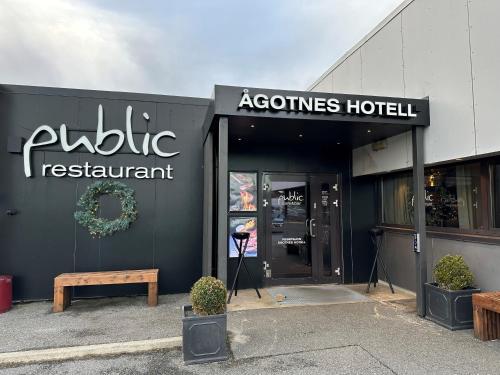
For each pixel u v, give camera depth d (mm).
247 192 5988
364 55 6070
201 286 3223
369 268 6301
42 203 5230
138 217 5535
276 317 4250
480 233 4059
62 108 5387
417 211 4352
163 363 3078
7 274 5055
